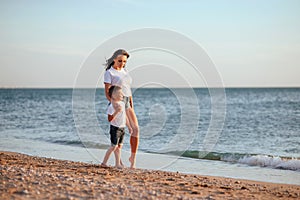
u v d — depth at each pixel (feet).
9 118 83.61
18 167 20.86
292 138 51.55
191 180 20.95
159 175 21.88
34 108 124.16
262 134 56.75
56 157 32.09
